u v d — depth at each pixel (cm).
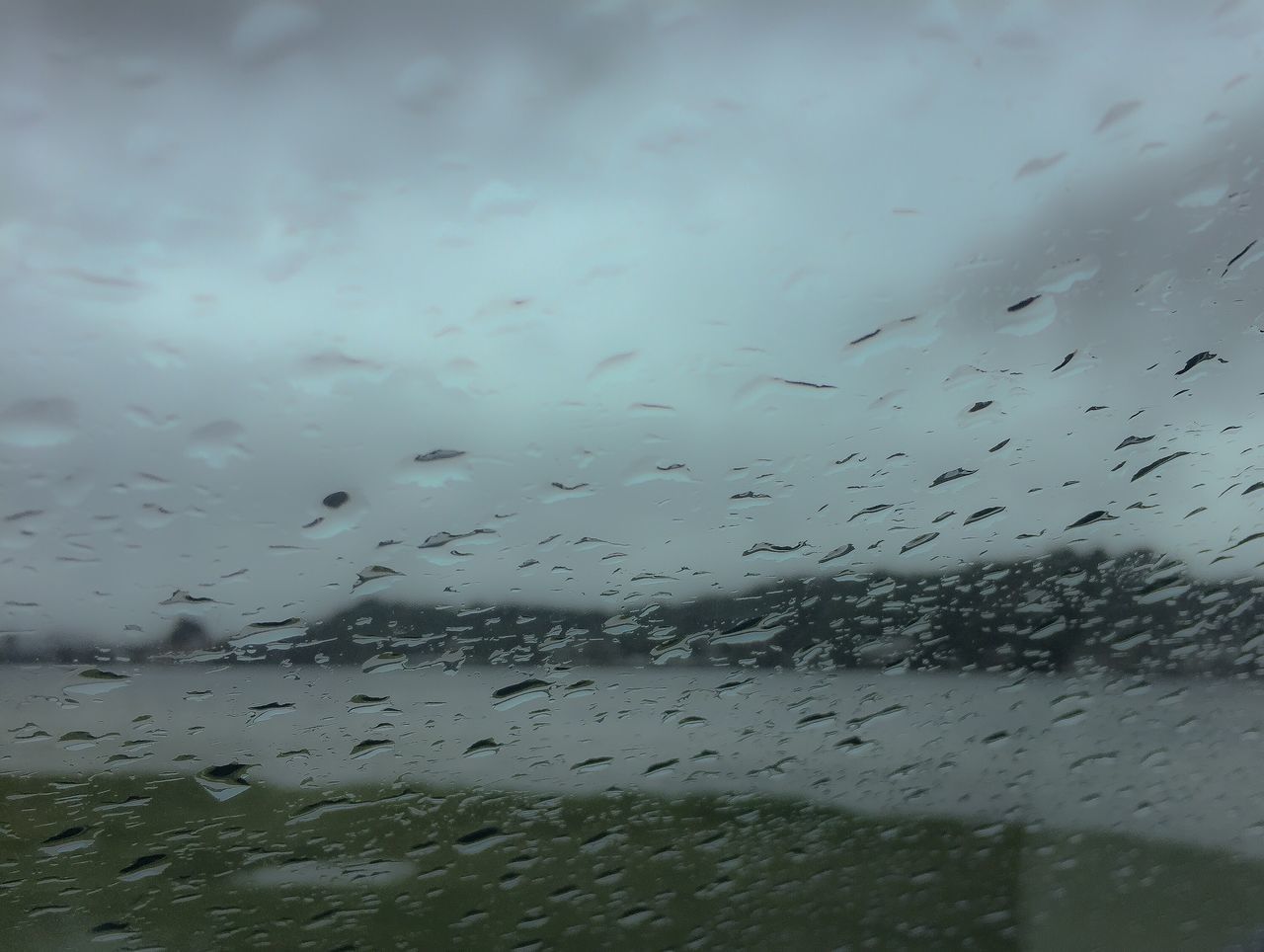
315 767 259
